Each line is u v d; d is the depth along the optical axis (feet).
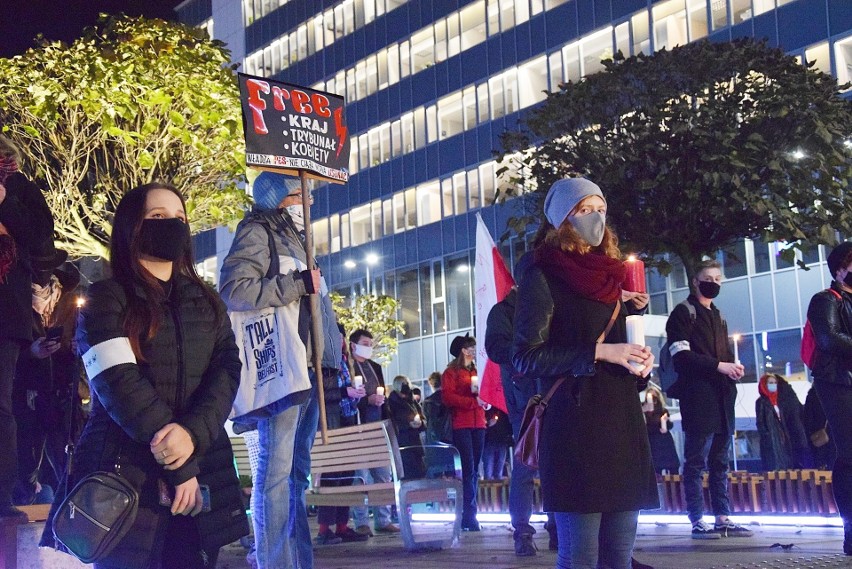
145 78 37.45
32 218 14.74
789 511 31.42
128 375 9.71
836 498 20.38
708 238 36.35
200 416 9.92
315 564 23.65
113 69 37.45
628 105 36.99
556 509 11.59
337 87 148.25
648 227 36.01
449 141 127.85
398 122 136.26
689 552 23.57
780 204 34.55
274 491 16.05
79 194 40.57
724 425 26.35
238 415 16.10
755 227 36.06
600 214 12.00
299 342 16.05
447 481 27.63
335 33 149.07
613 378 11.87
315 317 16.48
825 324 19.81
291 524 17.10
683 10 102.22
